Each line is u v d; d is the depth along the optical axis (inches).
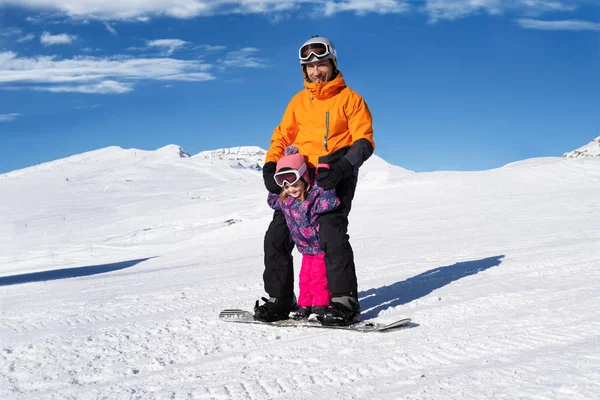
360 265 231.0
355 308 117.3
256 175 3742.6
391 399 68.2
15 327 131.2
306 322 119.7
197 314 135.8
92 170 3986.2
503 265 189.2
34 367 92.9
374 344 98.7
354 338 104.3
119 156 5049.2
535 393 66.2
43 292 232.8
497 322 108.2
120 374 87.9
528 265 183.9
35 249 1186.0
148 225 1535.4
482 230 390.9
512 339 94.0
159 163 4284.0
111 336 113.6
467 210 644.1
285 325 118.3
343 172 118.9
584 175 1063.0
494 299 131.9
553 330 98.0
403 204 863.7
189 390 77.4
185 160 4409.5
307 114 131.7
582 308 114.1
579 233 299.3
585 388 66.3
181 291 183.5
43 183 3302.2
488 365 79.6
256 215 1224.2
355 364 85.5
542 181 1053.8
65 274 483.2
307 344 101.3
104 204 2388.0
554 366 75.9
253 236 734.5
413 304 135.3
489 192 950.4
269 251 126.0
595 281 147.4
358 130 127.0
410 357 87.9
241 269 283.6
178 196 2576.3
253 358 93.4
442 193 983.0
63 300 180.9
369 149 125.3
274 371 84.4
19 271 729.6
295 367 86.1
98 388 81.0
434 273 188.1
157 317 134.9
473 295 139.6
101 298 177.5
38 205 2400.3
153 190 2957.7
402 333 106.0
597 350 82.0
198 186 3102.9
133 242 1109.7
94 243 1208.2
